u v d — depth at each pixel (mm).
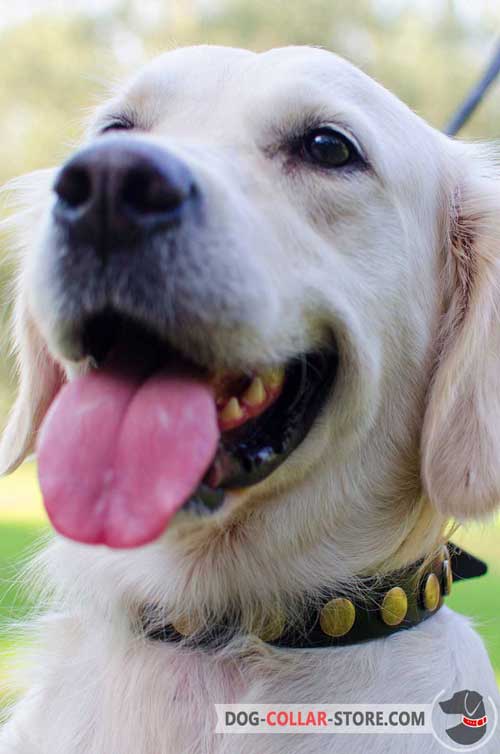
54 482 434
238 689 509
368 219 528
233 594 524
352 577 527
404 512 545
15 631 581
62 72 3010
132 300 442
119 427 443
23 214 649
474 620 588
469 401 542
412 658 517
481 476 534
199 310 447
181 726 502
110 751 506
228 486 481
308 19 2912
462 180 596
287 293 484
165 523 426
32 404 605
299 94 520
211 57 551
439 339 564
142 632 528
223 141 512
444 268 577
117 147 428
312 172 518
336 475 528
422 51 2885
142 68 585
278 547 522
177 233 439
